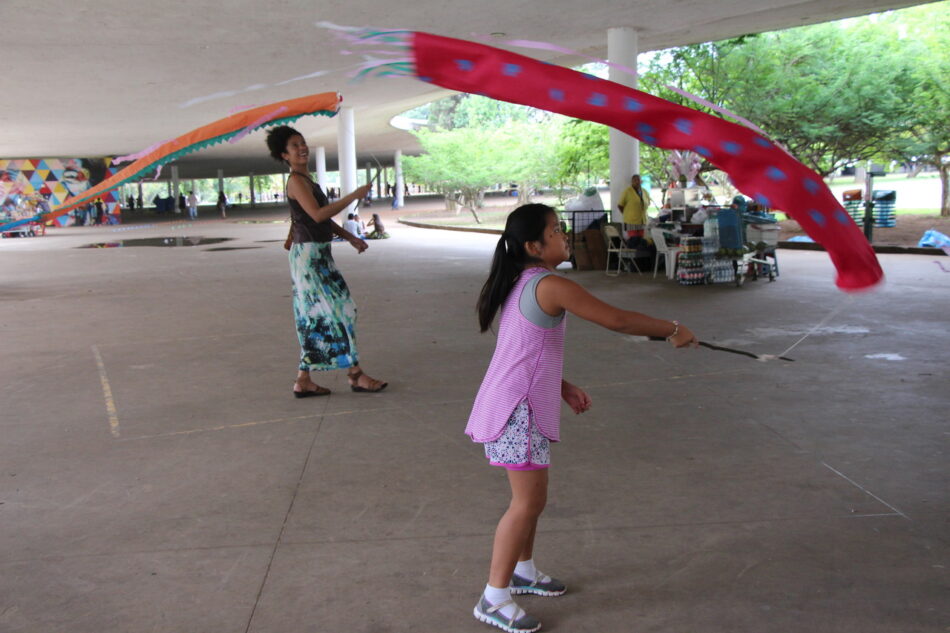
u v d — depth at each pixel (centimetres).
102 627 266
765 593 276
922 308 812
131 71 1312
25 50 1101
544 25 1153
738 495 361
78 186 3597
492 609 260
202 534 338
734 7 1110
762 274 1106
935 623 254
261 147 3466
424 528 338
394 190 4228
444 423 484
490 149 2820
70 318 934
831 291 945
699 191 1194
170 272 1430
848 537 316
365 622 266
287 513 357
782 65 1653
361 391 562
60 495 386
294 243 530
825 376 562
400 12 1016
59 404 554
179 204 5088
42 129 2222
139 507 369
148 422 505
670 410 493
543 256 259
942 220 1836
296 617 270
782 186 159
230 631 262
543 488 259
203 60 1253
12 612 277
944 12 1608
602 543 318
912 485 366
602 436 448
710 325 765
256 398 555
